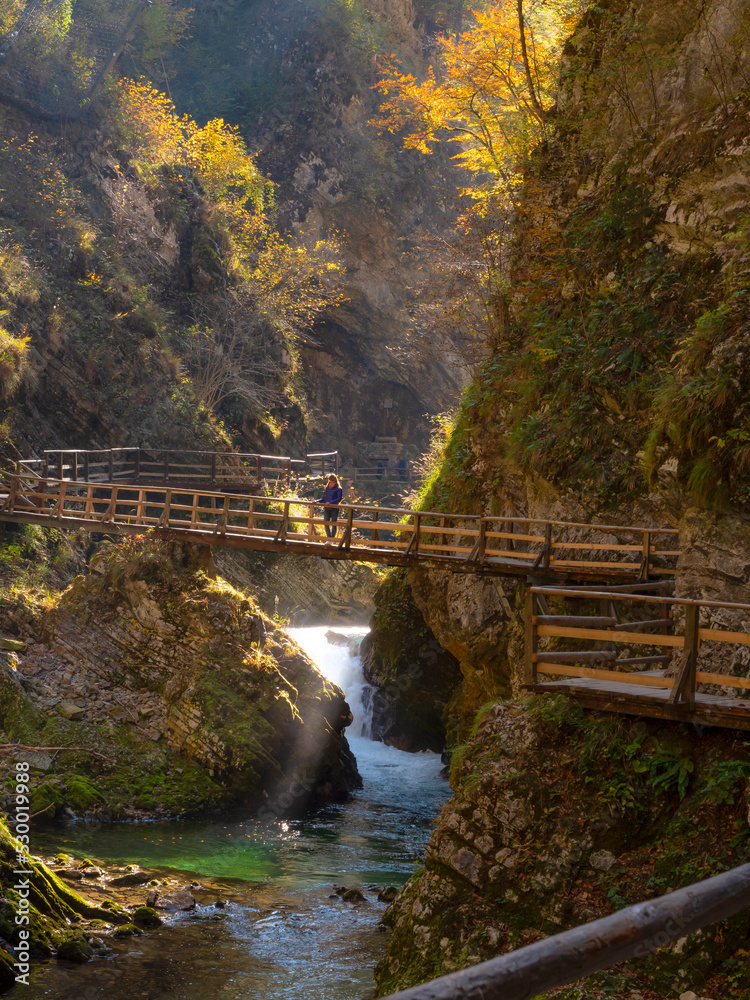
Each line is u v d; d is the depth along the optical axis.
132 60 45.94
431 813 18.56
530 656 9.02
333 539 19.69
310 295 46.78
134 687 19.11
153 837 15.69
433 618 20.12
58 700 18.42
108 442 31.80
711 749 8.04
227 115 49.81
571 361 16.05
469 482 19.61
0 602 19.75
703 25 15.33
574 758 8.53
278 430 39.44
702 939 6.78
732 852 7.25
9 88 34.47
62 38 36.62
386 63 49.41
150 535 20.14
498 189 21.69
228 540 19.23
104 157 36.84
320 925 11.94
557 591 8.94
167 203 37.97
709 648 9.17
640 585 11.41
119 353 32.91
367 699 25.61
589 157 17.61
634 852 7.87
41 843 14.70
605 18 17.94
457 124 30.72
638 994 6.77
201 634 19.23
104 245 34.88
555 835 8.17
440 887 8.47
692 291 14.27
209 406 36.38
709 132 14.59
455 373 53.22
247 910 12.40
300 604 33.06
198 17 52.19
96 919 11.35
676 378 10.75
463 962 7.86
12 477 21.92
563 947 1.52
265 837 16.27
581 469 15.32
